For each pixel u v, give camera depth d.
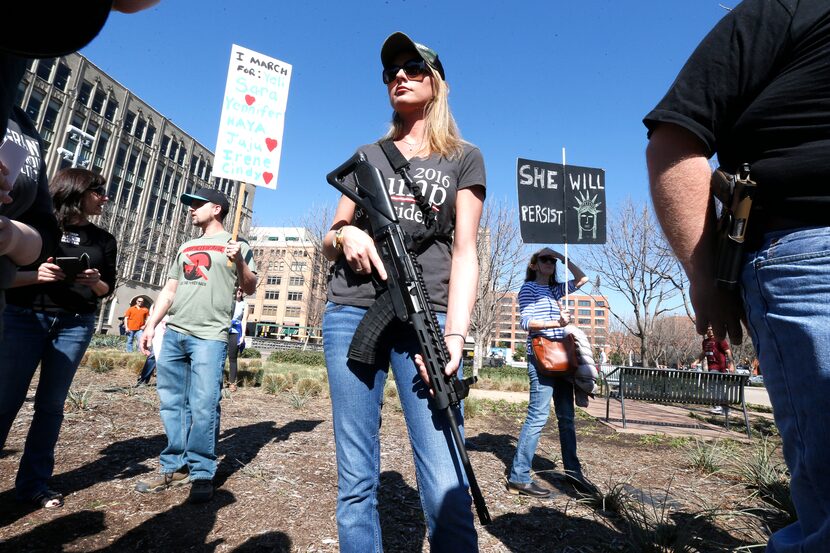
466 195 1.64
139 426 4.18
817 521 0.88
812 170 0.86
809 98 0.89
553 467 3.88
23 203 1.45
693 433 5.81
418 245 1.54
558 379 3.37
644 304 17.23
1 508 2.40
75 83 37.88
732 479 3.65
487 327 19.31
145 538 2.19
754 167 0.95
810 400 0.84
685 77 1.05
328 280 1.73
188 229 50.12
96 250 2.73
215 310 2.94
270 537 2.26
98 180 2.75
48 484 2.76
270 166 3.82
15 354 2.35
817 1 0.93
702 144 1.00
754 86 0.97
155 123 47.19
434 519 1.38
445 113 1.74
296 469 3.32
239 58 3.85
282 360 16.83
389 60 1.76
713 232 1.04
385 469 3.50
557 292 3.62
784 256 0.90
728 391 5.86
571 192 5.70
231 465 3.31
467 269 1.56
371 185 1.61
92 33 0.63
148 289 43.00
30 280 2.22
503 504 2.92
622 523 2.67
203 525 2.36
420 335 1.40
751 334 1.02
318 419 5.22
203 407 2.72
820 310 0.84
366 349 1.45
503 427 5.78
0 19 0.57
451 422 1.38
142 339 3.23
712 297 1.05
